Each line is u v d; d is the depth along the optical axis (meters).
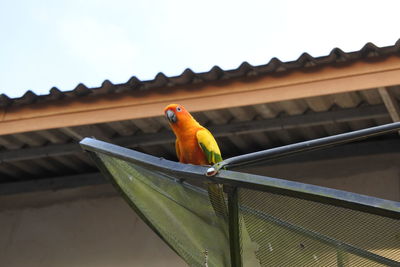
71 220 7.22
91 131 6.18
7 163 7.04
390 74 5.14
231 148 6.68
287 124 5.97
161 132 6.34
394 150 6.41
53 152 6.61
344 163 6.51
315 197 2.67
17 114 5.96
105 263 6.82
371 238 2.79
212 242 3.22
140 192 3.51
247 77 5.45
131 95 5.72
